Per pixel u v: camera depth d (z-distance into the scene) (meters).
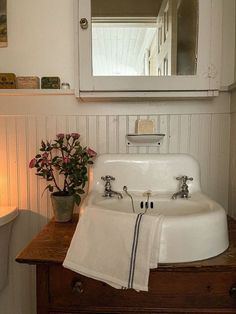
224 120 1.04
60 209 0.92
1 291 1.06
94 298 0.66
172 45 0.94
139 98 0.98
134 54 0.94
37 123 1.05
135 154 1.00
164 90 0.93
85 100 1.02
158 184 0.97
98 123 1.05
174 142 1.05
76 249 0.66
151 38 0.94
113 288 0.66
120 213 0.67
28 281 1.10
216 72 0.92
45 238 0.78
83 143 1.05
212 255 0.66
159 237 0.63
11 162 1.06
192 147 1.05
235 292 0.64
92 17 0.93
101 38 0.93
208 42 0.91
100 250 0.65
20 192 1.08
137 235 0.63
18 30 1.04
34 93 1.01
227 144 1.05
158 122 1.04
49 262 0.64
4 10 1.04
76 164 0.95
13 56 1.05
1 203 1.08
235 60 1.02
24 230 1.09
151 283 0.65
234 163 1.00
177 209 0.89
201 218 0.66
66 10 1.04
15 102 1.04
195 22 0.93
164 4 0.95
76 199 0.93
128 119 1.04
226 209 1.07
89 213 0.69
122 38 0.94
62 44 1.04
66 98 1.04
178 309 0.66
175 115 1.04
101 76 0.92
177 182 0.97
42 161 0.95
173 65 0.94
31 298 1.10
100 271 0.63
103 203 0.87
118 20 0.94
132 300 0.66
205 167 1.06
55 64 1.05
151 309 0.66
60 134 0.99
